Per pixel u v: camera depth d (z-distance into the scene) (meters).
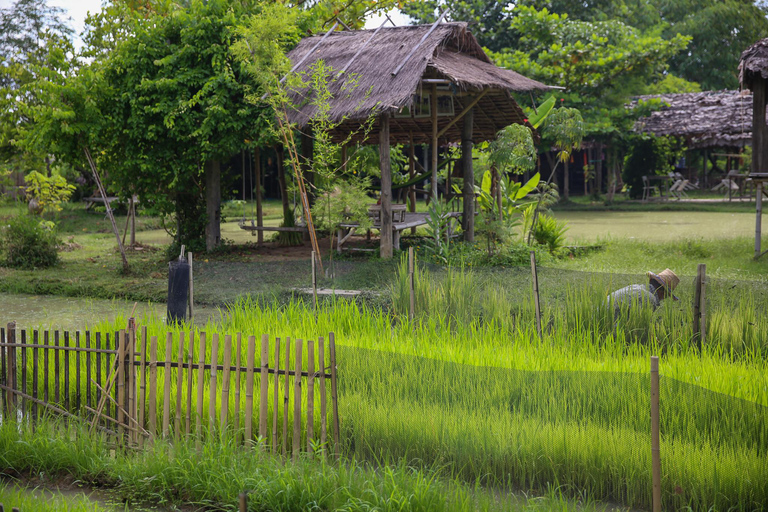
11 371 5.29
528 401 4.90
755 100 12.73
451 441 4.59
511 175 34.69
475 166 17.88
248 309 7.98
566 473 4.43
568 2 36.16
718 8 38.75
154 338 4.85
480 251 12.37
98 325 6.88
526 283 8.88
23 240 13.41
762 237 15.44
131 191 14.57
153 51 13.32
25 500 3.98
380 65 12.48
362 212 12.16
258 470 4.28
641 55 28.17
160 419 5.16
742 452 4.27
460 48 14.05
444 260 11.81
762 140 12.62
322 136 11.73
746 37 39.50
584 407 4.76
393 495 3.95
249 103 12.92
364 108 11.59
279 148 15.66
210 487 4.29
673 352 6.11
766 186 13.73
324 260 12.20
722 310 6.55
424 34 12.95
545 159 38.50
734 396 4.82
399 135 18.16
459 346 6.21
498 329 6.86
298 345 4.54
